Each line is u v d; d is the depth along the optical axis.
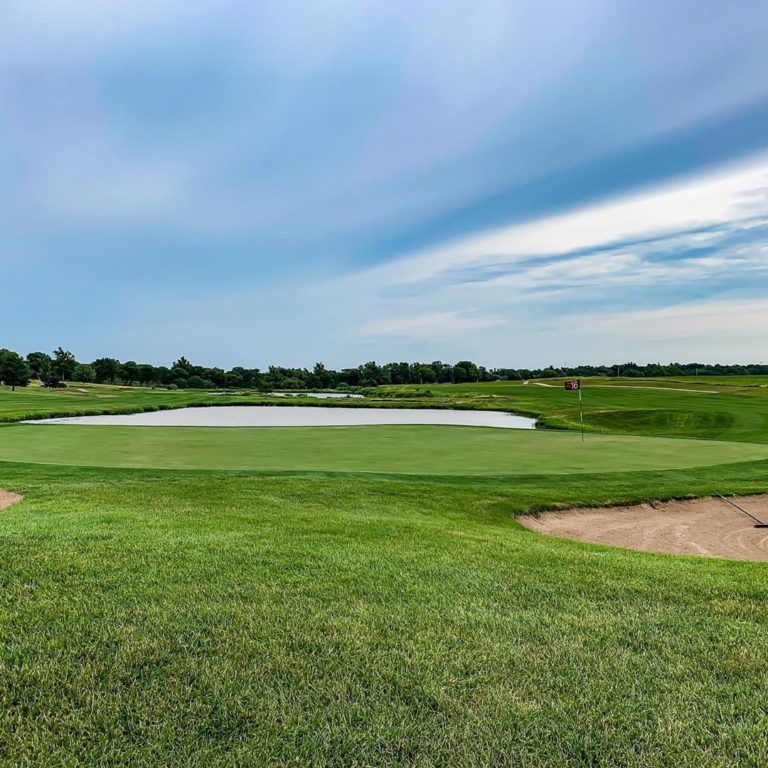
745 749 2.51
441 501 9.49
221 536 5.97
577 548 6.71
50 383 98.50
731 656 3.39
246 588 4.32
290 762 2.39
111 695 2.82
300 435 20.50
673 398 49.69
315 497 9.04
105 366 123.62
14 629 3.51
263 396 77.50
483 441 18.84
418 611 3.97
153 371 125.56
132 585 4.32
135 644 3.34
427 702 2.84
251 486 9.80
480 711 2.76
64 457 14.58
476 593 4.38
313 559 5.18
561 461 14.59
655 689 3.01
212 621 3.69
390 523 7.13
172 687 2.91
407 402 58.09
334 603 4.07
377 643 3.44
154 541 5.63
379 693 2.90
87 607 3.87
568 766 2.40
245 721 2.65
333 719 2.68
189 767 2.35
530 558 5.57
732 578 5.09
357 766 2.38
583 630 3.71
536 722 2.68
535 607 4.12
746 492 11.05
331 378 122.12
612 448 17.03
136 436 19.80
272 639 3.45
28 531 6.02
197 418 41.44
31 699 2.78
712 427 28.59
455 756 2.45
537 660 3.28
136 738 2.52
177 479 10.73
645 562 5.74
